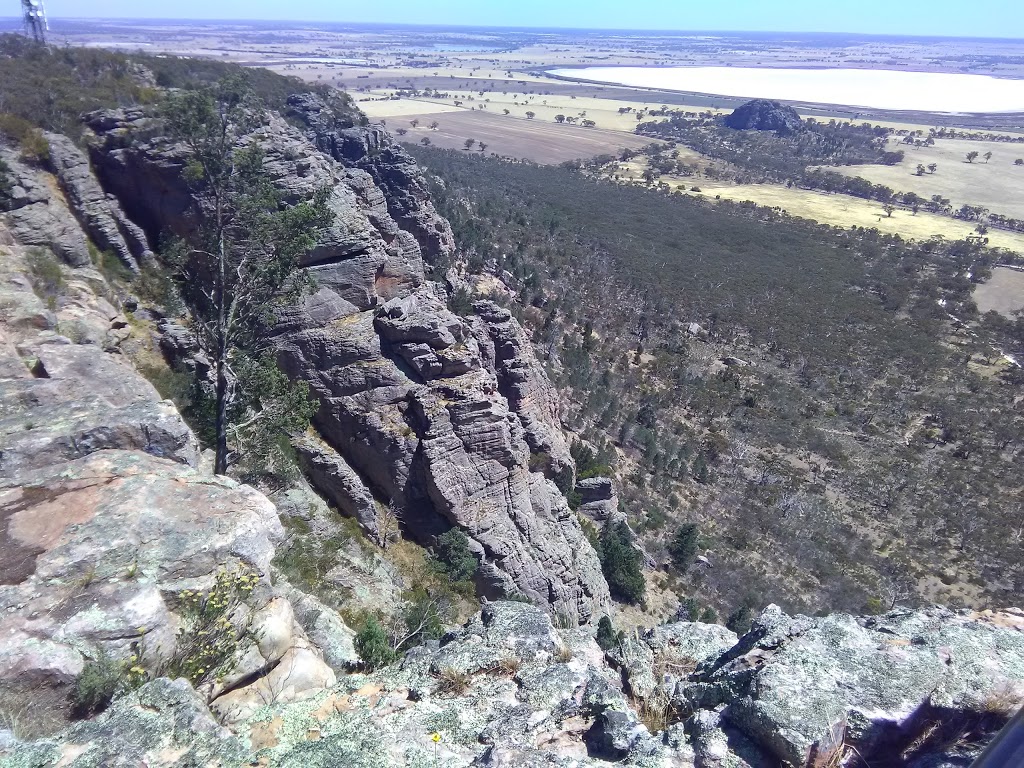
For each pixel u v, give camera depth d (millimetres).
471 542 38531
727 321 135000
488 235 129875
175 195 40875
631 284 141500
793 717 9266
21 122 40812
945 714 9477
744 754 9375
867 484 85750
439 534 38531
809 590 61438
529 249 139000
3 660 11273
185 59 93500
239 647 13125
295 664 13391
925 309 155500
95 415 17797
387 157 85062
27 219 35875
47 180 39531
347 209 44438
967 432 101750
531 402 51312
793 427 99125
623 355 109125
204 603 12891
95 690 11211
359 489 36938
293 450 36625
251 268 34750
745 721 9695
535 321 97688
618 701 10953
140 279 40531
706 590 56250
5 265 31547
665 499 72062
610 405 86562
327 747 9898
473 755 9953
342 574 30891
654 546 60375
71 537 13695
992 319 151375
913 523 79125
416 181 83938
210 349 34469
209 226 39781
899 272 178625
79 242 37562
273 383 31062
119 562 13383
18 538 13586
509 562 39250
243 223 32750
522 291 106062
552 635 13148
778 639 11570
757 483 81875
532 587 40125
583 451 68375
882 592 63969
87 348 22812
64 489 15109
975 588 67875
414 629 23828
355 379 38625
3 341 23078
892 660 10367
